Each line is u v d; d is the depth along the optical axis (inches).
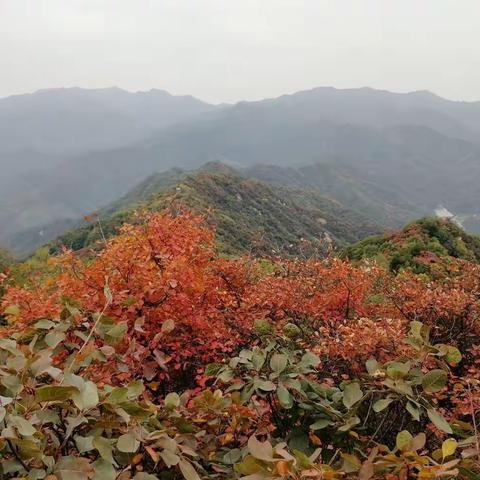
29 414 79.1
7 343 95.3
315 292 269.7
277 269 315.9
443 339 246.8
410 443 84.0
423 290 279.9
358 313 266.8
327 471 70.2
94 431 82.9
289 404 102.7
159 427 91.4
